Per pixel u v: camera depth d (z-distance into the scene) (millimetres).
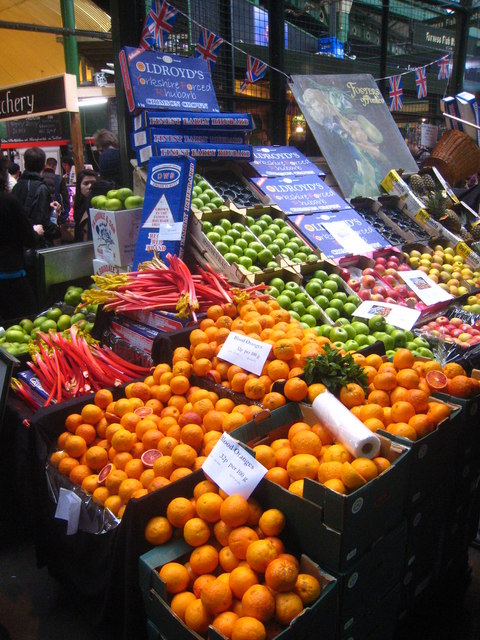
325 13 7656
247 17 6000
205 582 1617
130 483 1996
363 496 1575
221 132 4348
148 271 3195
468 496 2412
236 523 1679
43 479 2279
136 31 4270
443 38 9562
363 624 1807
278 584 1491
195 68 4379
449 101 6445
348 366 2133
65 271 4246
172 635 1579
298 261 3807
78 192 5777
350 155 5379
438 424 1938
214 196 4113
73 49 7727
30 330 3631
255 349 2373
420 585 2205
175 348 2699
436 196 5145
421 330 3447
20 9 8477
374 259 4336
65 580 2346
